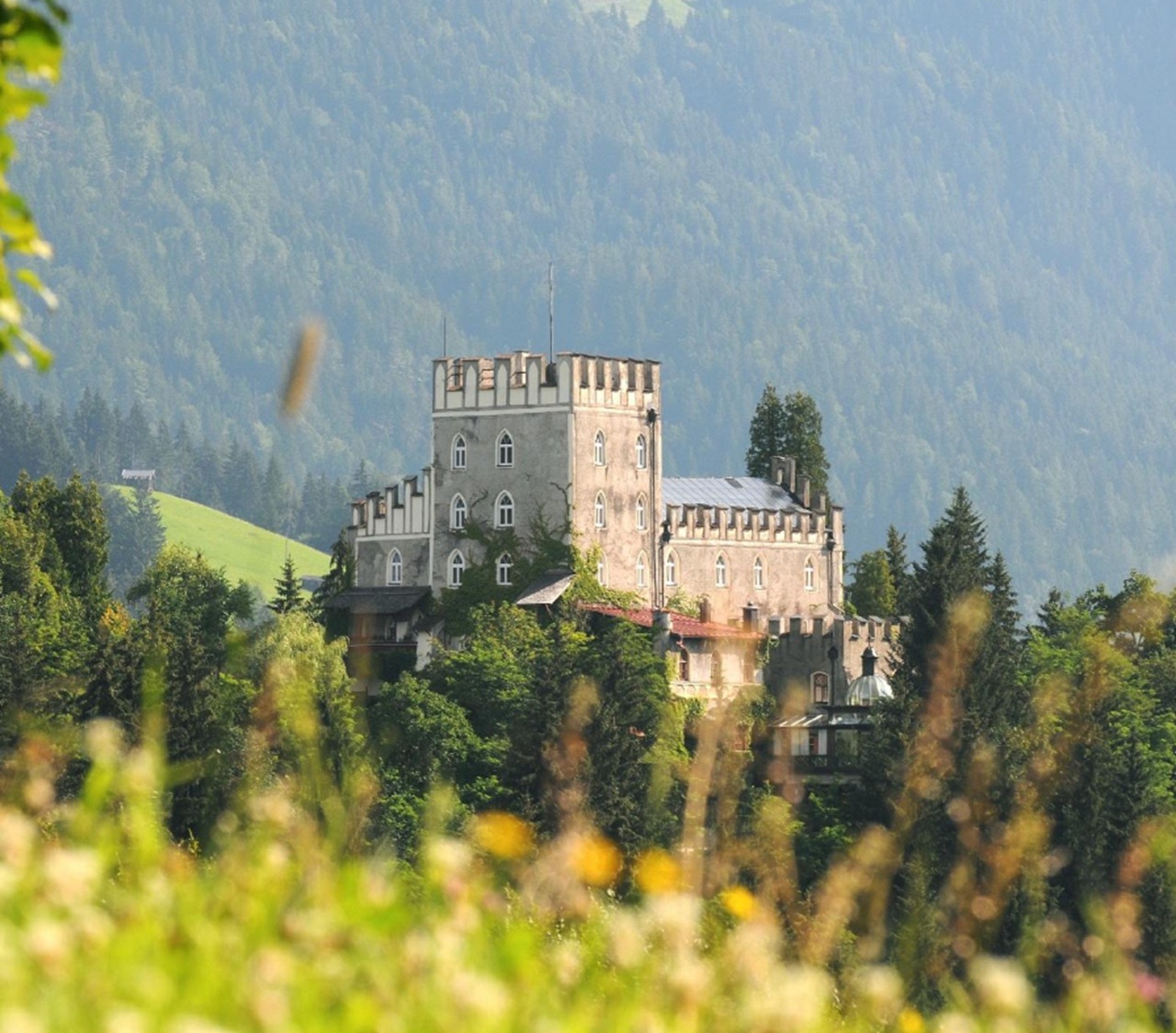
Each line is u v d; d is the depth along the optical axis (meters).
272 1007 35.62
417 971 39.72
